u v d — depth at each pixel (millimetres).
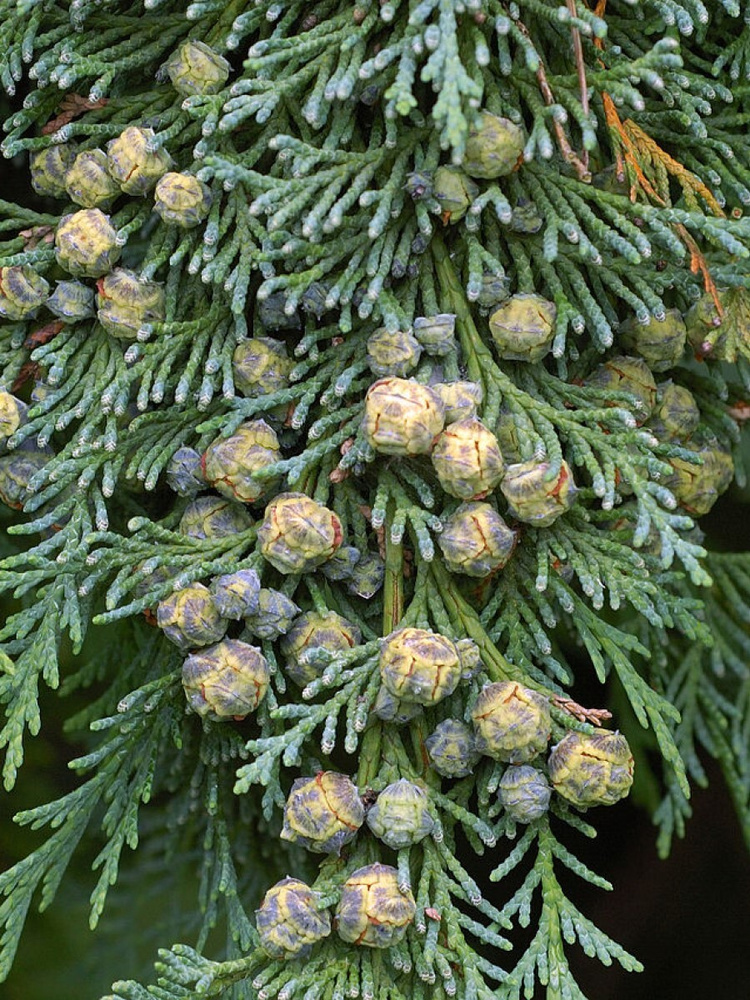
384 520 272
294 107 276
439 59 254
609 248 278
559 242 275
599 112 278
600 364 283
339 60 270
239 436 268
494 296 270
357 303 273
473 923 263
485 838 263
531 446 267
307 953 258
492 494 271
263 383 272
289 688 282
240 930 286
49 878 279
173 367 281
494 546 262
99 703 303
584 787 262
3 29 279
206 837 294
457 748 264
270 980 263
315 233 265
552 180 271
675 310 281
